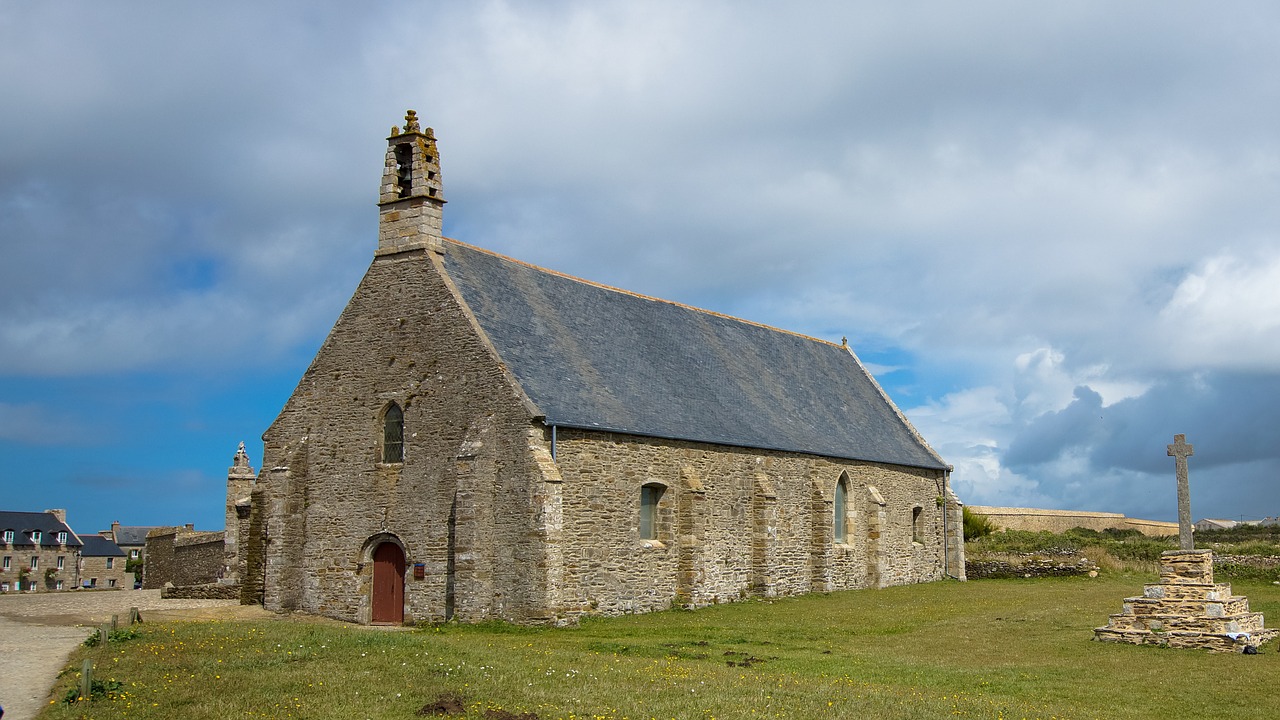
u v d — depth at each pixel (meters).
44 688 17.73
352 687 17.72
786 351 49.28
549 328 34.31
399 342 32.53
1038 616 30.58
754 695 17.86
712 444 35.59
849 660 23.11
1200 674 20.95
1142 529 76.38
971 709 17.47
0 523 87.12
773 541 37.62
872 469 44.97
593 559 30.66
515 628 28.11
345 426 33.22
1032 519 68.44
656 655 23.31
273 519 33.31
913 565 47.41
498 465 29.77
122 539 108.00
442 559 30.61
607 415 31.91
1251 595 36.88
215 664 19.30
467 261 33.97
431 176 33.22
